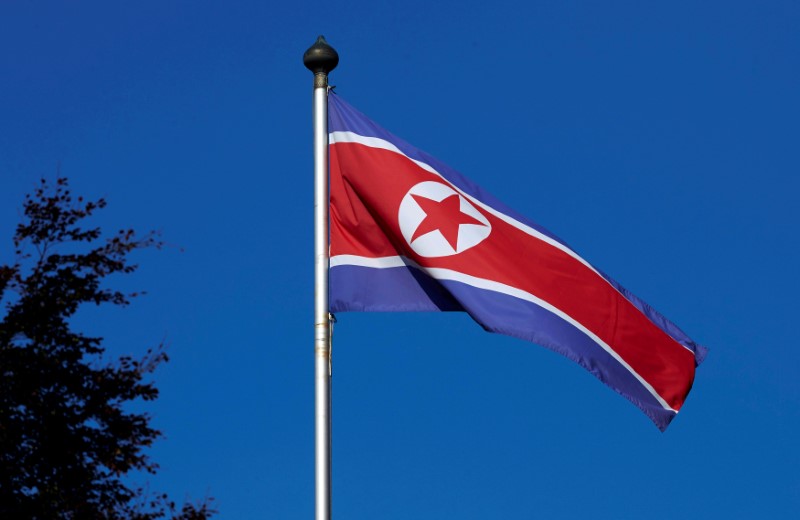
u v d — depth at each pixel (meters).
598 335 15.23
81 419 13.88
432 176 15.21
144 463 14.05
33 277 14.24
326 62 15.31
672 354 15.69
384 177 15.10
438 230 15.00
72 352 14.01
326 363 13.95
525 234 15.30
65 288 14.16
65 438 13.63
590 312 15.27
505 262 15.08
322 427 13.48
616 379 15.09
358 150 15.23
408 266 14.98
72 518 13.49
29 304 13.92
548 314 15.01
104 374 14.04
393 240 15.03
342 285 14.80
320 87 15.29
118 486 13.88
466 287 14.88
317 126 15.13
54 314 14.03
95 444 13.80
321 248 14.59
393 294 14.86
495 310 14.87
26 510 13.25
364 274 14.89
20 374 13.60
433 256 14.91
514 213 15.39
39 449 13.54
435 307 14.88
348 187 15.16
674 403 15.57
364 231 15.05
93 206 14.88
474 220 15.14
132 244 14.62
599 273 15.51
